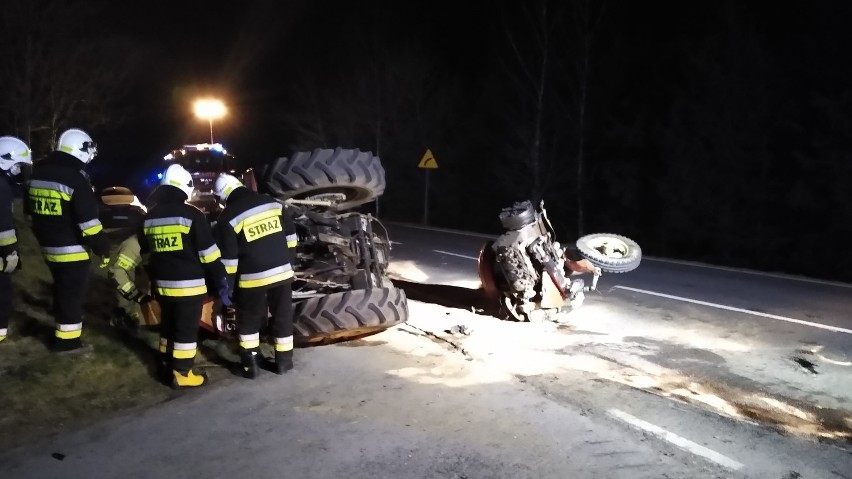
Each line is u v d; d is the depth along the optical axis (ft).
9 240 20.90
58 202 20.30
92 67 69.46
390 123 101.50
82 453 15.65
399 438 16.47
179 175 19.69
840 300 33.71
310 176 23.82
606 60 85.35
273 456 15.53
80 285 21.06
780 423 18.56
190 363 19.60
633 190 83.87
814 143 67.36
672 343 25.86
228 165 56.18
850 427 18.45
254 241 19.83
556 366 22.63
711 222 76.69
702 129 77.05
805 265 68.85
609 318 29.55
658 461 15.56
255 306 20.25
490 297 29.48
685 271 42.27
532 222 28.04
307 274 23.59
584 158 91.20
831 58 68.13
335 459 15.40
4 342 21.43
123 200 45.70
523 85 88.53
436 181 103.50
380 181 25.58
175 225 18.95
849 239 67.21
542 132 90.12
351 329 22.50
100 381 19.66
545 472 14.92
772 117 73.61
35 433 16.62
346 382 20.30
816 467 15.60
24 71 59.26
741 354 24.67
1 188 20.67
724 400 20.29
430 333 26.17
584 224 91.61
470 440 16.40
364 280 24.26
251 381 20.30
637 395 19.83
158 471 14.85
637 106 86.02
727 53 75.10
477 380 20.65
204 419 17.53
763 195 74.08
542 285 27.73
